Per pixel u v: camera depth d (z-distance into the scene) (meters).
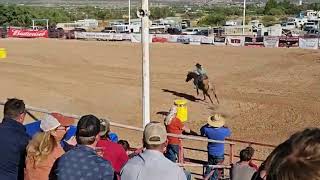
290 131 20.75
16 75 34.50
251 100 26.83
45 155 4.76
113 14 175.50
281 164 1.47
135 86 30.94
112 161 5.83
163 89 30.02
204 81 26.53
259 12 179.00
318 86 30.72
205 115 23.59
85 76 34.47
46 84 31.22
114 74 35.44
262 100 26.77
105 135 6.65
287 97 27.53
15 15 95.25
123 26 77.94
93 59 42.78
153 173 4.12
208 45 54.22
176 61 41.66
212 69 37.72
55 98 27.08
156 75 35.25
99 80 32.91
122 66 39.25
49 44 53.75
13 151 5.17
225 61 41.50
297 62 40.59
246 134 20.22
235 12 176.88
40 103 25.83
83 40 61.47
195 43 57.16
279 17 149.38
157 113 24.09
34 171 4.78
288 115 23.48
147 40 11.62
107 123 6.67
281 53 45.97
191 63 40.66
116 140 9.31
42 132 4.93
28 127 8.03
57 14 120.06
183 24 106.69
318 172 1.41
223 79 33.62
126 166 4.25
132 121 22.48
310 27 79.94
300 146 1.47
